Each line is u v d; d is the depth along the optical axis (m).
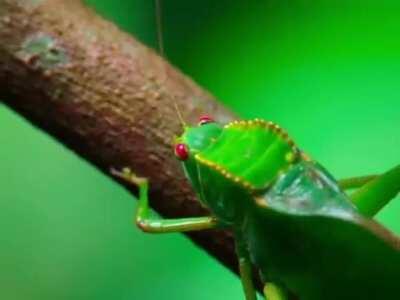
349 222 0.19
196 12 0.23
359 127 0.22
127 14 0.23
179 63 0.23
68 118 0.20
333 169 0.22
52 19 0.20
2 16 0.20
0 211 0.24
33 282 0.24
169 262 0.23
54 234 0.24
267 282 0.20
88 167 0.24
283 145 0.20
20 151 0.24
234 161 0.20
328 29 0.22
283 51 0.22
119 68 0.20
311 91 0.22
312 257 0.20
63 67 0.20
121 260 0.24
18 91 0.20
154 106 0.20
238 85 0.22
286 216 0.20
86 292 0.24
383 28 0.22
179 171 0.20
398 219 0.23
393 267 0.19
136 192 0.21
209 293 0.23
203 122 0.20
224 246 0.21
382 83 0.22
